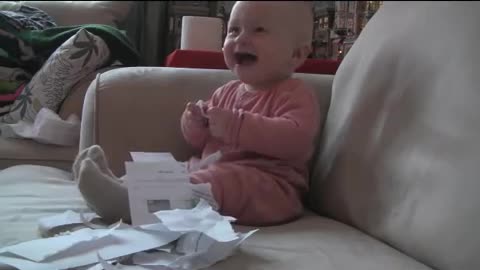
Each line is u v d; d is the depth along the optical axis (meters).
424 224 0.72
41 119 1.49
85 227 0.79
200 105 0.97
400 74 0.86
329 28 1.11
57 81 1.57
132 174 0.84
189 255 0.65
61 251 0.65
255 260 0.68
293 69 0.94
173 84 1.09
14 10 1.97
